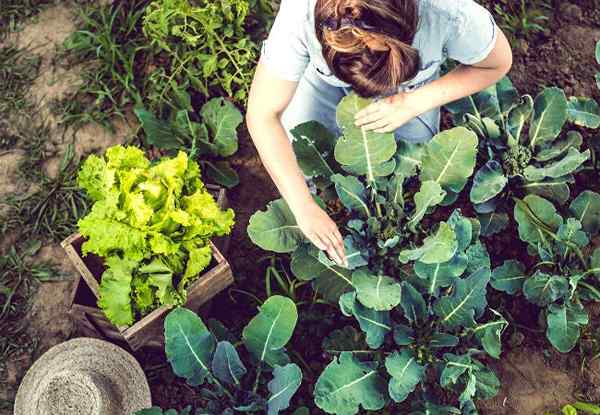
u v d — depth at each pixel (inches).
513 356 112.1
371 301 98.8
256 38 124.4
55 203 117.0
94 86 122.3
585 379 111.3
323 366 109.3
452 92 91.0
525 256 116.6
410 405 106.0
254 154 123.0
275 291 113.5
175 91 118.6
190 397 108.3
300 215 91.1
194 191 96.1
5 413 107.0
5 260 114.2
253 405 95.9
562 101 112.3
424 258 100.0
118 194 88.6
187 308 98.3
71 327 112.2
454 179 105.8
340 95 104.1
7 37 127.0
